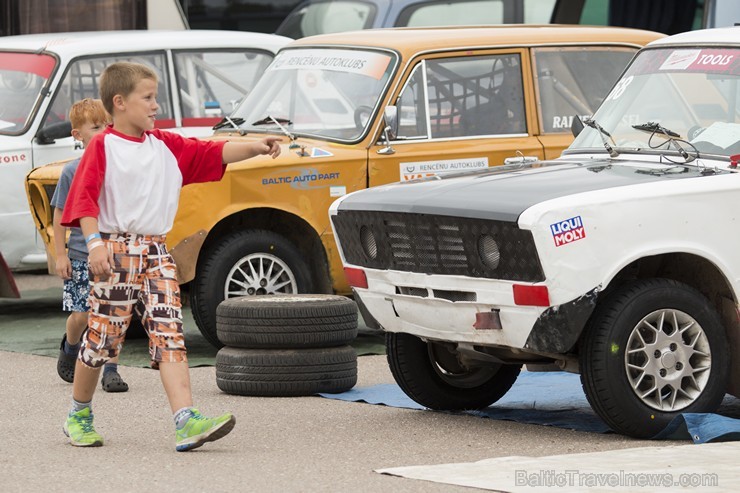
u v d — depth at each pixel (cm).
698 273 1014
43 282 2100
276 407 1148
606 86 1511
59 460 925
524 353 1028
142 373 1327
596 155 1110
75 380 969
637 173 1003
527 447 969
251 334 1202
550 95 1491
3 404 1159
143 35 1855
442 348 1116
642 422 969
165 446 973
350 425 1061
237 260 1417
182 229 1385
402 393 1209
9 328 1653
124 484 849
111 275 933
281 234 1466
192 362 1395
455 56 1466
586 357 966
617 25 2519
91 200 920
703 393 987
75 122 1185
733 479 823
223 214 1398
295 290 1438
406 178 1438
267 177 1412
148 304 943
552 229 923
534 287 934
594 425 1042
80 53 1784
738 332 1007
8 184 1706
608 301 967
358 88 1466
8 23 2458
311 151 1430
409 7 2450
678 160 1055
